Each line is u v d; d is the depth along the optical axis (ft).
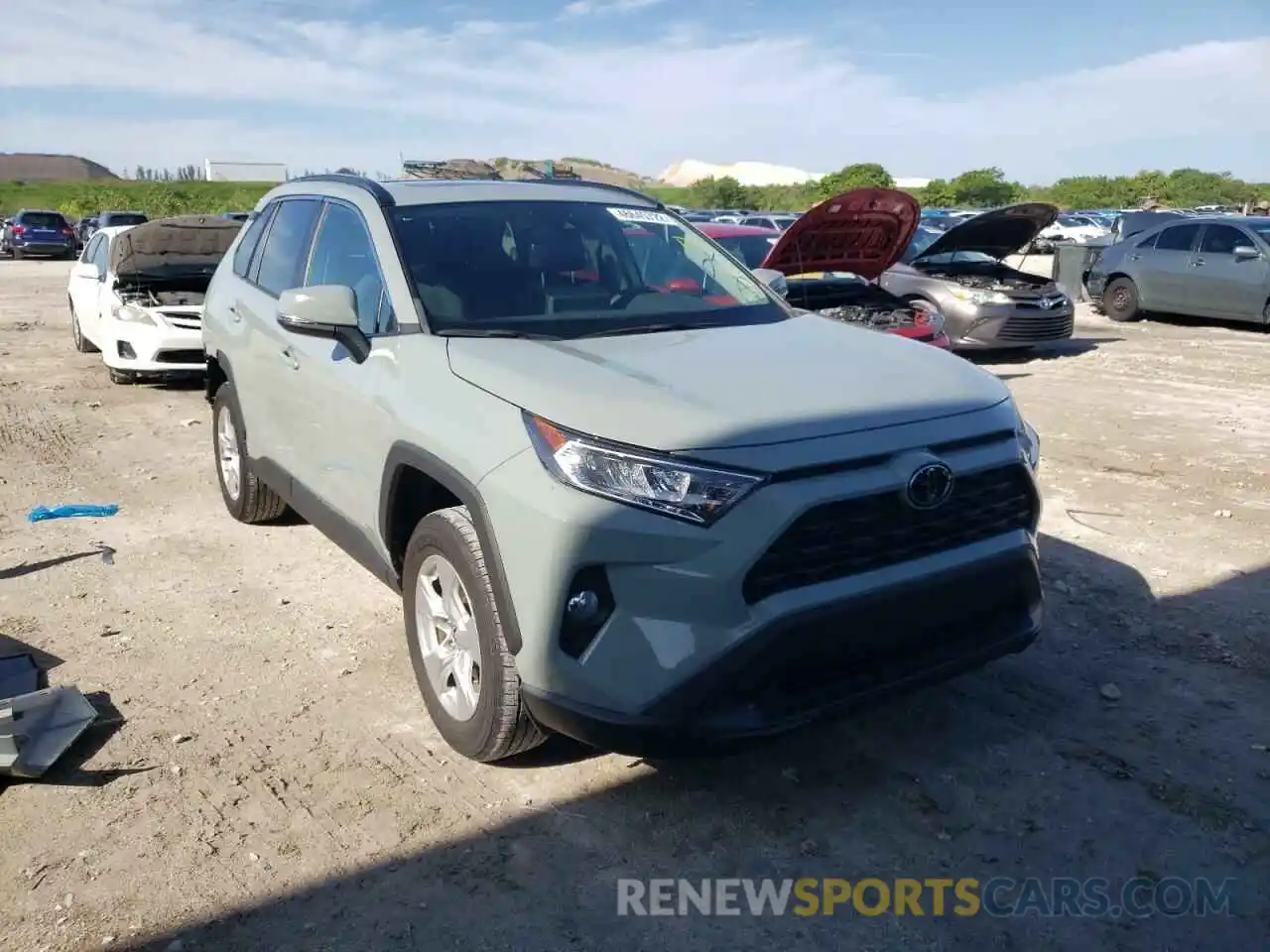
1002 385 11.35
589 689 9.33
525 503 9.44
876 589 9.38
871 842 10.03
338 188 15.10
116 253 32.76
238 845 9.97
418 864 9.71
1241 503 20.33
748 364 10.89
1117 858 9.76
